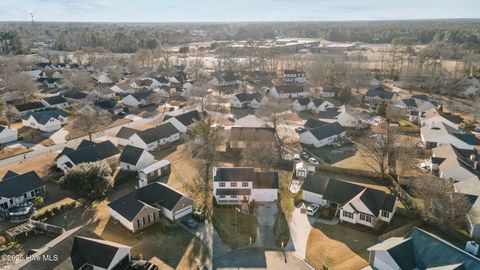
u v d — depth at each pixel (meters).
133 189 60.06
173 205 50.06
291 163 69.00
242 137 76.50
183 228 48.81
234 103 113.56
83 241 40.81
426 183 52.41
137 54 183.38
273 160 69.94
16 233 45.81
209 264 41.72
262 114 91.75
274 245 45.59
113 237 46.34
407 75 141.38
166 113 104.44
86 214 51.88
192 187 60.41
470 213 48.78
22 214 50.59
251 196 55.97
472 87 126.62
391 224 49.94
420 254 38.88
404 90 136.62
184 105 113.44
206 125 75.38
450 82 129.88
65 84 131.25
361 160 72.81
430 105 104.00
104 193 54.34
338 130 84.50
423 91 135.25
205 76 151.62
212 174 63.81
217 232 48.03
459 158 65.19
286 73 152.00
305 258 43.22
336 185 54.91
